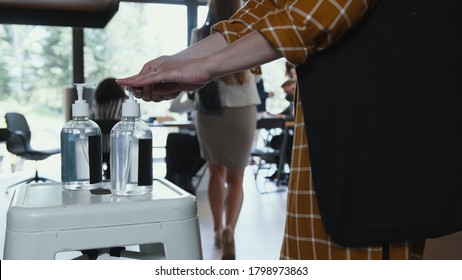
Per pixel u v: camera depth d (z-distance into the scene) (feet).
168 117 17.70
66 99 20.33
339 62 2.36
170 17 14.85
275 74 21.62
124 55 21.81
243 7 2.94
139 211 2.62
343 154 2.35
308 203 2.60
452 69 2.33
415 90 2.33
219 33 3.07
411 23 2.32
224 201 9.52
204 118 9.31
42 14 17.34
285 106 20.16
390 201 2.33
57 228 2.49
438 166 2.33
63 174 3.08
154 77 2.55
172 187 3.11
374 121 2.33
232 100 9.06
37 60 22.77
